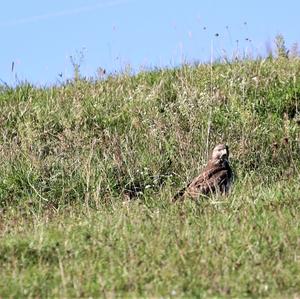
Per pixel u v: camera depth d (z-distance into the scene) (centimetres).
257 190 4725
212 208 4247
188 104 5972
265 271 3359
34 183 5147
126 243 3691
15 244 3744
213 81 6353
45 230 4019
